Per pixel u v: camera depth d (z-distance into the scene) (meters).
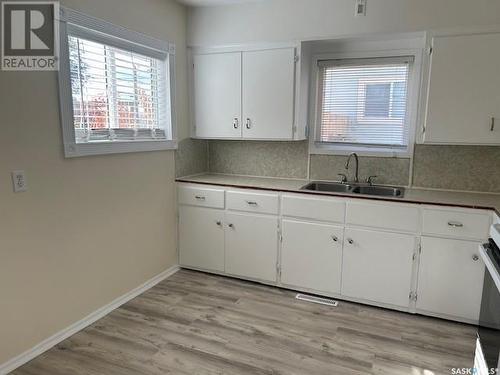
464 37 2.42
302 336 2.33
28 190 2.00
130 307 2.69
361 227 2.64
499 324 1.49
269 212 2.93
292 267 2.92
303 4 2.87
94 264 2.48
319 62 3.23
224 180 3.29
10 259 1.94
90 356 2.11
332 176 3.32
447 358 2.12
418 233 2.49
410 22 2.58
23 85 1.94
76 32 2.26
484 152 2.78
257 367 2.03
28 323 2.06
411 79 2.99
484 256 1.67
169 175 3.22
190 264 3.36
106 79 2.54
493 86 2.40
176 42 3.17
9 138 1.89
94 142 2.40
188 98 3.41
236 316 2.57
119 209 2.67
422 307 2.56
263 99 3.11
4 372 1.94
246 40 3.09
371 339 2.30
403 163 3.05
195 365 2.04
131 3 2.64
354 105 3.22
